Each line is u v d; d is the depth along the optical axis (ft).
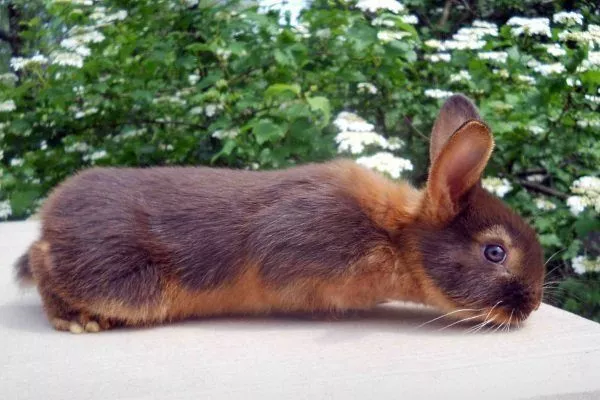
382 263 2.11
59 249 2.08
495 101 3.30
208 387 1.80
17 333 2.10
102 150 3.79
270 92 3.17
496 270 2.08
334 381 1.82
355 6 3.44
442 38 4.59
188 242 2.10
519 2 4.58
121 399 1.75
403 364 1.91
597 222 3.06
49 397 1.76
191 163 3.82
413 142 3.51
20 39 5.56
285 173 2.22
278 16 3.46
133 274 2.08
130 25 3.66
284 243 2.08
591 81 3.14
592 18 4.20
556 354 1.97
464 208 2.11
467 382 1.82
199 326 2.14
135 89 3.67
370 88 3.40
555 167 3.45
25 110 3.92
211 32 3.59
